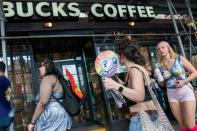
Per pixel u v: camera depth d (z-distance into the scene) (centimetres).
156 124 226
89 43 738
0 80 338
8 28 617
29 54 642
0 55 594
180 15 871
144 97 223
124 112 244
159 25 809
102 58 248
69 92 309
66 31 688
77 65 799
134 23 767
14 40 634
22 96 620
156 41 798
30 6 632
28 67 637
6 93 339
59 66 776
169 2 674
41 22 657
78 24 701
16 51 634
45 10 657
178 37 612
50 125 288
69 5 677
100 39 716
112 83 221
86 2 755
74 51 802
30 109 619
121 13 727
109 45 716
